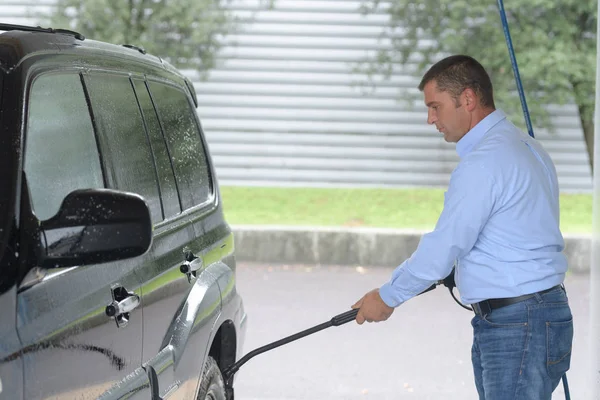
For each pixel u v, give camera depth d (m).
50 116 3.08
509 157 4.04
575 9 14.56
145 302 3.45
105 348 3.08
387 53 16.12
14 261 2.58
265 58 16.42
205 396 4.31
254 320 9.23
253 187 16.30
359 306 4.47
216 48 15.78
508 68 14.72
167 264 3.75
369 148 16.47
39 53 3.07
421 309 9.77
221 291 4.39
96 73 3.55
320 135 16.50
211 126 16.58
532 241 4.06
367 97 16.38
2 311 2.50
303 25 16.33
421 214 13.80
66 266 2.62
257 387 7.22
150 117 4.05
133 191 3.61
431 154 16.39
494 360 4.09
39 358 2.64
